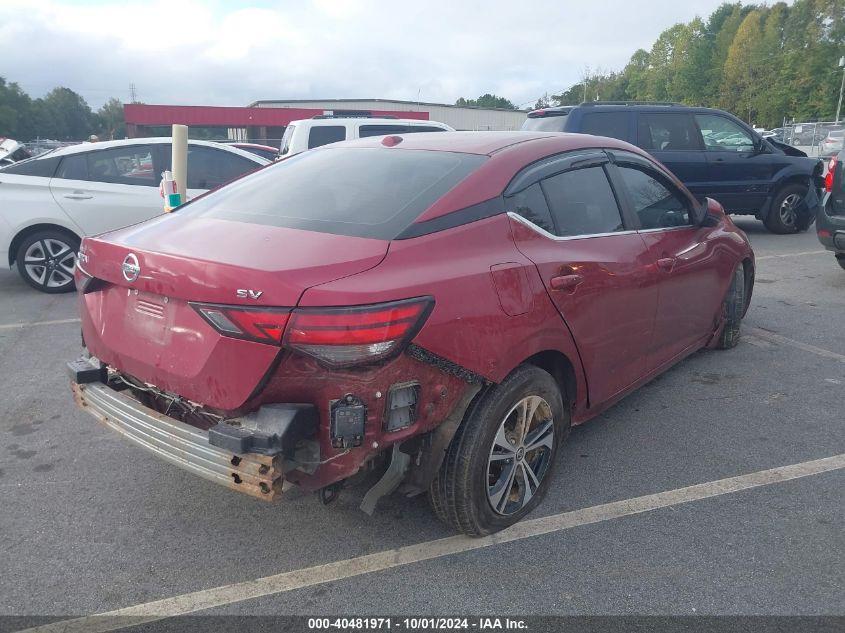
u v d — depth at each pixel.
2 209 7.46
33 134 113.56
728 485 3.46
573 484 3.48
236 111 47.25
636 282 3.61
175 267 2.48
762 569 2.80
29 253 7.65
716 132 10.07
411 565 2.85
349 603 2.63
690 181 9.94
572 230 3.34
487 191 2.96
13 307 7.13
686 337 4.46
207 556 2.93
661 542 2.98
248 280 2.32
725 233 4.87
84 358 3.13
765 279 7.97
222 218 3.03
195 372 2.48
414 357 2.44
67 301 7.39
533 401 3.00
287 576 2.80
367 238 2.64
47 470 3.66
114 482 3.54
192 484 3.52
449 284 2.56
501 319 2.73
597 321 3.34
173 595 2.69
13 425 4.22
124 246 2.74
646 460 3.73
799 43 69.50
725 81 79.94
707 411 4.34
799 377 4.90
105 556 2.93
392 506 3.29
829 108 64.81
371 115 14.30
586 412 3.54
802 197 10.81
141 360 2.68
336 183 3.19
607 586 2.71
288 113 47.28
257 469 2.32
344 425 2.33
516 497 3.09
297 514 3.23
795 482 3.48
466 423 2.74
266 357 2.31
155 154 7.95
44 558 2.91
